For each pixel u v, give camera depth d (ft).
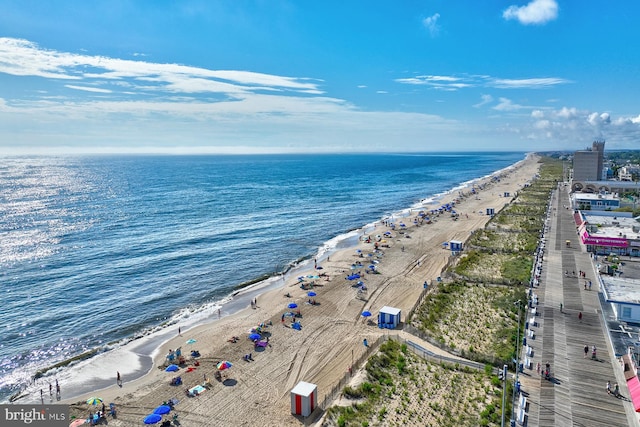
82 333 186.91
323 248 329.11
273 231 384.47
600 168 599.98
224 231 379.35
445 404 123.03
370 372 141.59
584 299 195.93
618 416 112.78
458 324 177.27
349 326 184.03
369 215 472.03
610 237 268.62
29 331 188.14
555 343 153.89
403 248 313.32
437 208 506.48
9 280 248.73
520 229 353.31
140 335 184.03
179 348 163.63
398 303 208.33
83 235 358.84
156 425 120.06
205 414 125.08
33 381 148.46
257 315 199.41
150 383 143.13
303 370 149.59
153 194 635.66
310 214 474.08
